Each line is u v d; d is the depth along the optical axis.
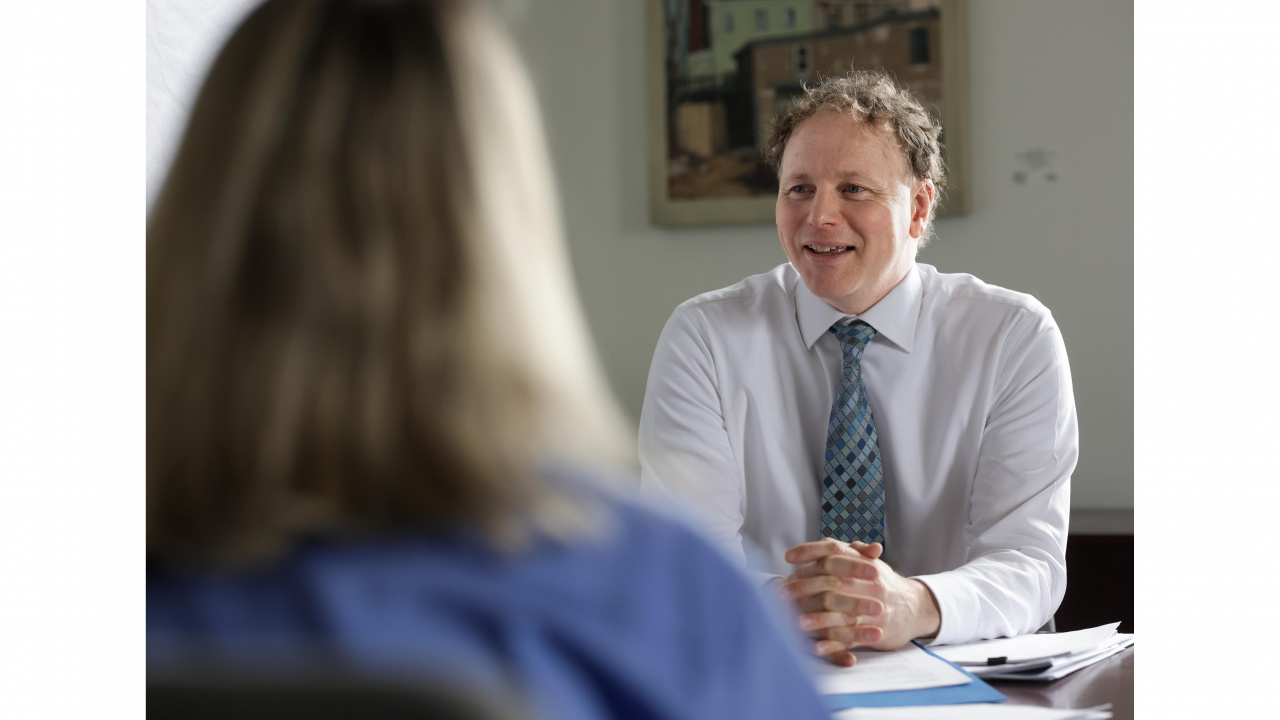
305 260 0.42
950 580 1.24
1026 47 2.79
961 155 2.80
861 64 2.87
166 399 0.42
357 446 0.40
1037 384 1.60
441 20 0.47
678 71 2.96
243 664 0.37
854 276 1.63
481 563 0.40
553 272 0.47
